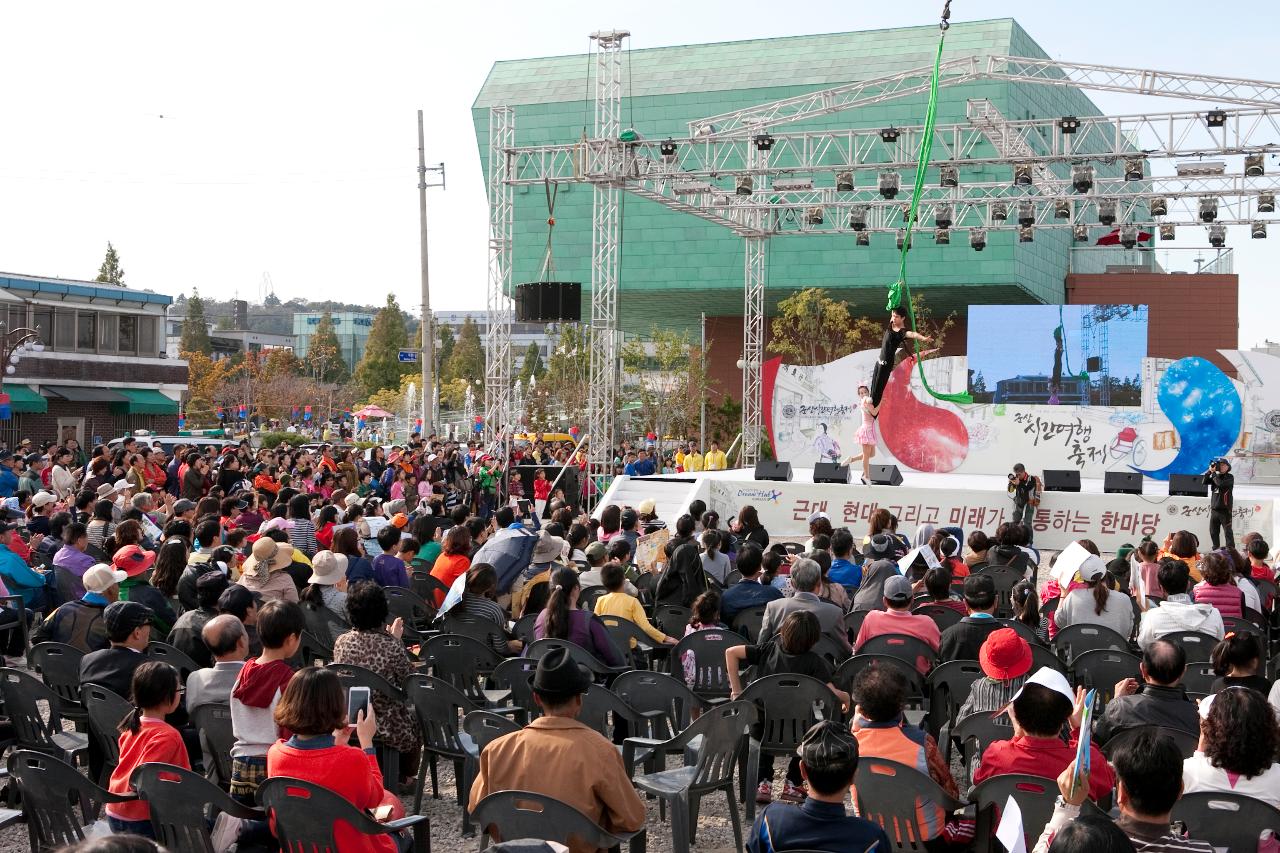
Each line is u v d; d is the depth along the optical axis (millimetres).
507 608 10336
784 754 7203
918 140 25875
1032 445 28016
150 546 12461
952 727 7711
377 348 112750
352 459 27281
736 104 45781
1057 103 47281
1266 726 4781
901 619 8297
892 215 29953
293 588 9633
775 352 48906
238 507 14734
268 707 5906
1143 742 3904
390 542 11375
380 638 7125
